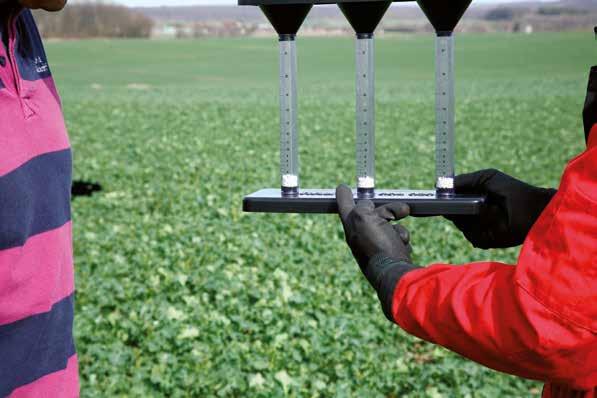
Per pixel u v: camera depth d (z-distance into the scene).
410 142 20.06
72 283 2.09
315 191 2.08
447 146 1.98
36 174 1.88
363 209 1.83
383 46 82.06
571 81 43.50
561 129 22.23
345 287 7.33
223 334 6.02
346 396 5.02
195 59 69.31
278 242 9.11
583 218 1.45
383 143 19.88
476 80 45.44
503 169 15.84
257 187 13.60
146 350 5.83
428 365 5.55
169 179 14.49
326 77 52.53
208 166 15.90
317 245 8.92
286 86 1.99
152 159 16.97
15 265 1.84
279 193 2.06
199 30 107.56
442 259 8.44
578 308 1.45
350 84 45.75
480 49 73.25
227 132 22.06
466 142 19.77
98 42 87.56
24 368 1.90
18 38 1.94
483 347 1.54
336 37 104.00
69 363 2.07
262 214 10.61
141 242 9.16
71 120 24.80
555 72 51.38
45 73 2.05
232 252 8.61
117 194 12.74
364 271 1.78
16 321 1.86
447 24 1.93
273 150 18.58
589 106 1.64
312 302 6.72
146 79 51.12
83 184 13.84
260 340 6.04
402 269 1.71
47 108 1.98
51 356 1.98
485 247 2.12
